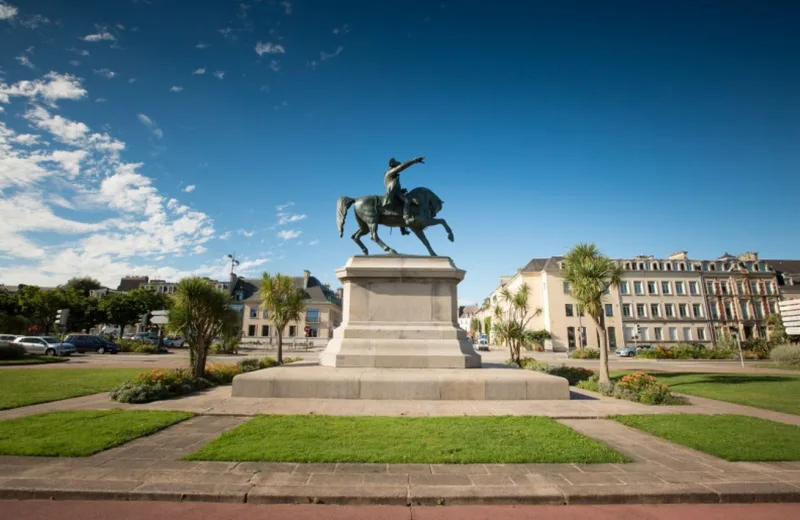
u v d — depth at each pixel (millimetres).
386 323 11820
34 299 48125
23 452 5332
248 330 62688
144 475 4699
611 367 25922
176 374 11477
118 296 53750
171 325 12734
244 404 8734
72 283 79750
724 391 13156
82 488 4328
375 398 9414
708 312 58281
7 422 7008
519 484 4566
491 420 7277
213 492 4281
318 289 67438
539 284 56531
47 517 3893
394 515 4031
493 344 71562
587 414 8195
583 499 4340
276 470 4883
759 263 61812
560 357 39688
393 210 12961
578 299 14117
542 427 6785
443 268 12125
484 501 4277
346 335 11602
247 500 4250
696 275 59156
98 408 8523
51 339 31141
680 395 12141
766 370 23406
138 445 5828
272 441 5855
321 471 4863
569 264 14867
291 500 4254
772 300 60156
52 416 7484
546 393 9695
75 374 15945
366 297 12062
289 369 10820
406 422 7051
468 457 5242
